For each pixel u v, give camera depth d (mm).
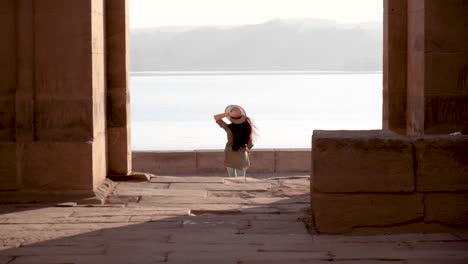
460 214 7711
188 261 6598
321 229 7746
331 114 38344
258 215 8812
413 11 11320
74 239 7457
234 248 7074
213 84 80500
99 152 10547
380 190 7695
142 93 60938
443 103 10766
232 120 12461
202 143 25234
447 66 10727
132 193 10297
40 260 6641
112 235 7637
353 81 90438
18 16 9945
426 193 7707
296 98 52875
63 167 9898
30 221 8422
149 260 6633
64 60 9977
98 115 10531
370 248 7066
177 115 38375
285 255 6801
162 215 8750
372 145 7668
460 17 10695
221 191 10477
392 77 11812
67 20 9945
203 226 8125
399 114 11836
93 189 9961
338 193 7715
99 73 10625
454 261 6574
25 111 9961
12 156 9898
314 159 7738
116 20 11336
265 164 15227
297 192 10352
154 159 15180
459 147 7668
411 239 7445
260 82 86688
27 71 9969
